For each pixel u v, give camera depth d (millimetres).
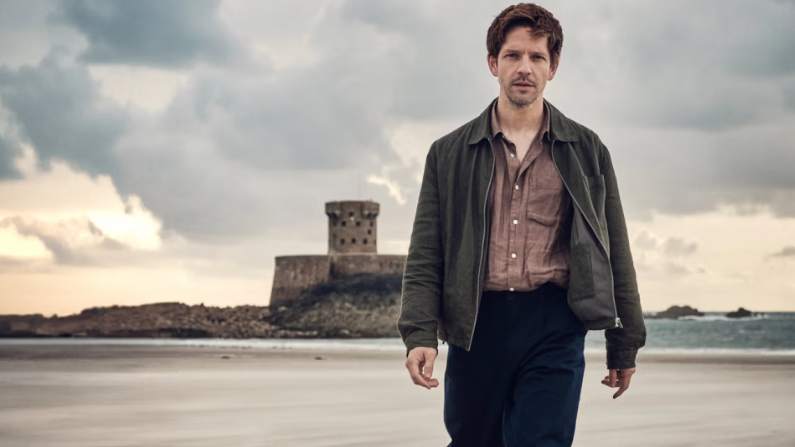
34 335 110688
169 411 10312
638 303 3365
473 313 3203
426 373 3188
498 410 3303
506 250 3240
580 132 3322
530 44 3209
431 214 3371
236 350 47938
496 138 3293
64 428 8539
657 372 20766
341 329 100875
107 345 66375
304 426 8594
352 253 104438
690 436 7582
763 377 18328
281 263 108188
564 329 3201
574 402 3156
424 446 7062
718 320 119375
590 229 3188
